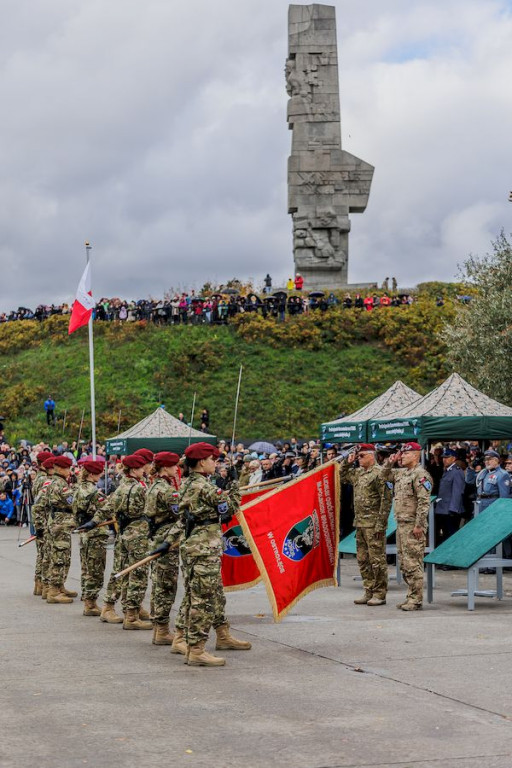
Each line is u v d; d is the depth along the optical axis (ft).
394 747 22.57
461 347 122.62
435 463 68.90
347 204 200.64
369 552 45.78
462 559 44.27
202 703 27.04
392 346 170.91
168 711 26.18
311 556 40.88
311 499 41.06
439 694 27.68
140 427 88.94
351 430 68.44
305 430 148.97
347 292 196.13
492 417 60.59
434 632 38.01
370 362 167.22
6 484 109.19
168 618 36.88
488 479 57.82
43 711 26.30
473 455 81.76
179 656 34.37
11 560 72.64
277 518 39.78
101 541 44.80
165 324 185.06
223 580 41.01
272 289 206.69
